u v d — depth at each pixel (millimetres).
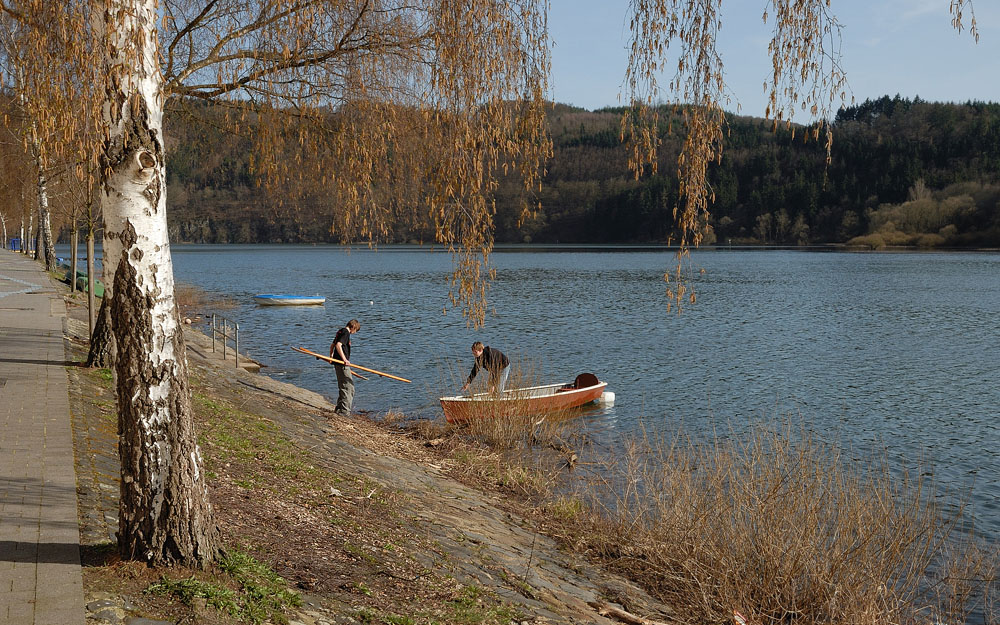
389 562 6551
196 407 10906
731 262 94250
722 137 5668
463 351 26547
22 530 5270
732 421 17172
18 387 10312
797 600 7406
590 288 55312
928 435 16266
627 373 23047
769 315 39219
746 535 8008
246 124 6621
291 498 7762
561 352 26906
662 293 51000
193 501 4812
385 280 65812
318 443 11297
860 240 117438
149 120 4445
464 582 6602
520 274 71438
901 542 7699
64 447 7500
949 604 7531
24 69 4605
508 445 13578
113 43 4234
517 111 5656
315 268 86562
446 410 14406
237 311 39469
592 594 7461
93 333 12344
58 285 28141
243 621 4422
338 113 6613
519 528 9484
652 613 7273
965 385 21734
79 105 4301
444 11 5559
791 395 20156
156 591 4469
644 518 9391
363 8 6074
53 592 4324
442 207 5695
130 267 4500
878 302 45656
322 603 5156
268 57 5746
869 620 6832
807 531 7695
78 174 4672
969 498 11945
